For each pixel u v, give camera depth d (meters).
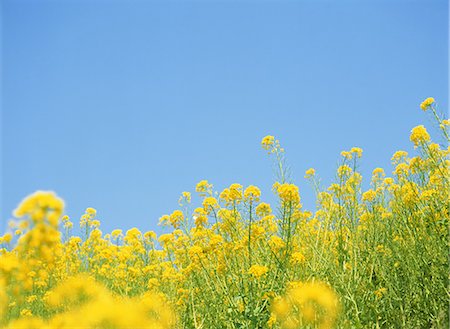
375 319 2.60
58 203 2.08
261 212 2.92
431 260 2.73
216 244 2.74
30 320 2.04
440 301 2.61
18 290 2.12
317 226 3.11
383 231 2.93
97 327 1.61
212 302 2.69
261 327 2.51
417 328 2.61
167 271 2.89
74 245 3.24
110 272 3.04
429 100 2.87
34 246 2.08
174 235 3.04
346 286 2.61
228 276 2.71
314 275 2.62
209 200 2.86
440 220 2.82
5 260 2.10
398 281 2.74
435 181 2.90
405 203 2.90
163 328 2.34
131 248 3.21
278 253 2.71
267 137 2.93
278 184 2.91
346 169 2.90
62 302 2.24
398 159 3.24
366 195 3.08
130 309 1.65
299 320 2.36
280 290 2.57
